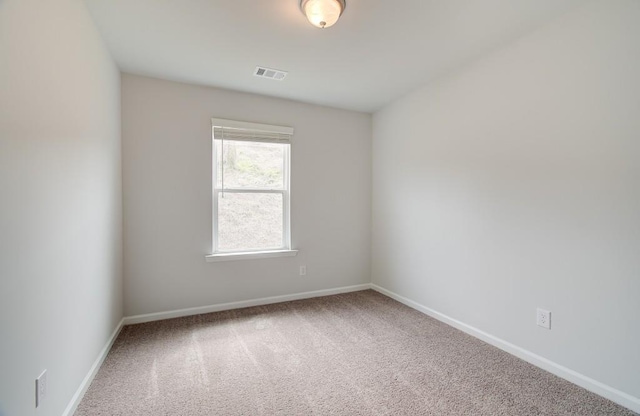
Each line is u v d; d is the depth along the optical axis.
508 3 1.75
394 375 1.94
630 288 1.60
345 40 2.16
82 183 1.71
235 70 2.63
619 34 1.62
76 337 1.62
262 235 3.31
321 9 1.67
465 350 2.26
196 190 2.94
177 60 2.44
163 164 2.81
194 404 1.65
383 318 2.89
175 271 2.88
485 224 2.39
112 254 2.33
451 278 2.71
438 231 2.85
